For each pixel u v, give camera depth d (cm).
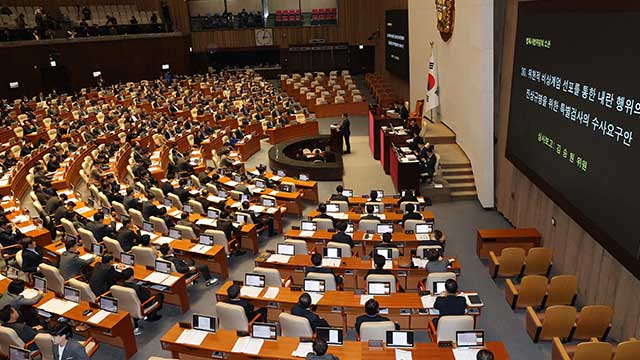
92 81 3825
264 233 1592
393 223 1451
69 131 2642
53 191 1684
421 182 1836
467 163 1869
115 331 965
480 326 1063
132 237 1309
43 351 874
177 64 4438
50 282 1122
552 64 1150
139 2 4588
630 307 909
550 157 1174
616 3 870
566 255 1181
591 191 977
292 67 4666
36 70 3469
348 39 4616
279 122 2745
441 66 2262
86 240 1313
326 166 2053
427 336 1028
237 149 2417
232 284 1056
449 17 2031
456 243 1470
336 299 995
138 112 3027
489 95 1630
